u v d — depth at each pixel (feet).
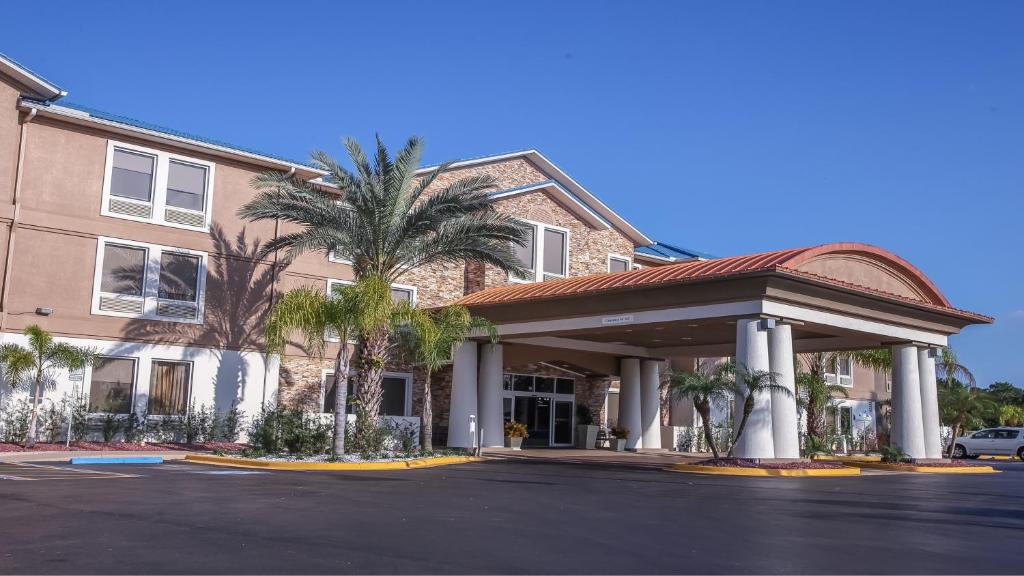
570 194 122.21
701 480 67.10
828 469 76.64
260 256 91.76
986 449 142.92
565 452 109.81
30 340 78.79
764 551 31.71
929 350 99.14
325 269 102.99
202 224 93.66
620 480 65.26
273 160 96.12
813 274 78.07
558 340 108.47
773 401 78.84
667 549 31.65
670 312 82.38
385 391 107.34
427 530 34.83
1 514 36.27
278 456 76.28
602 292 85.15
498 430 105.19
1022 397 264.31
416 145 83.71
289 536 32.22
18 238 83.15
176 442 89.30
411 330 84.79
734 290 76.74
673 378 82.99
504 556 29.30
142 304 89.51
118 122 88.07
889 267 90.53
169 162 92.43
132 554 27.84
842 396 152.25
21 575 24.56
